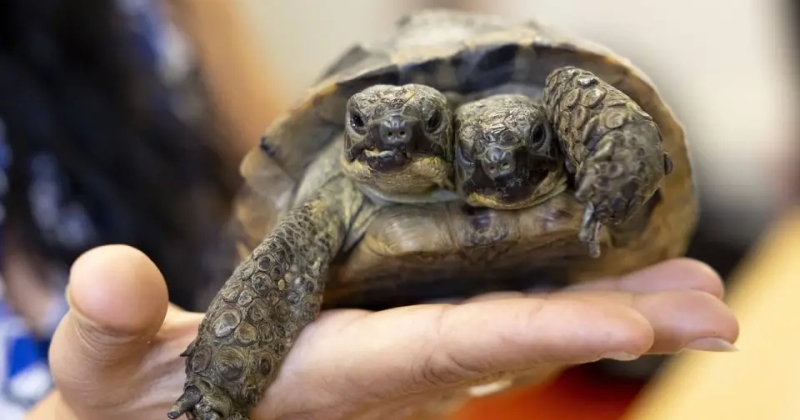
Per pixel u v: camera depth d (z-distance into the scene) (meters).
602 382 0.51
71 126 0.38
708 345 0.25
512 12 0.75
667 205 0.29
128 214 0.39
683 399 0.35
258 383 0.24
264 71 0.56
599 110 0.24
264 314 0.25
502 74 0.28
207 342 0.24
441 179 0.26
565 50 0.27
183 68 0.46
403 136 0.25
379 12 0.73
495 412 0.48
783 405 0.34
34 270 0.37
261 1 0.63
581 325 0.22
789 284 0.43
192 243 0.41
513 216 0.26
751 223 0.57
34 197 0.37
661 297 0.26
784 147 0.65
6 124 0.37
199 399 0.24
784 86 0.69
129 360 0.24
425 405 0.26
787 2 0.67
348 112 0.26
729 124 0.69
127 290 0.23
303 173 0.29
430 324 0.23
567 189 0.26
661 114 0.27
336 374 0.24
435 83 0.28
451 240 0.26
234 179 0.46
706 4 0.72
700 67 0.74
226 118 0.47
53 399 0.29
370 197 0.27
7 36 0.37
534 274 0.28
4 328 0.36
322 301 0.27
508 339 0.22
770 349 0.37
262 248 0.25
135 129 0.40
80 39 0.39
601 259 0.28
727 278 0.52
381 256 0.27
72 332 0.24
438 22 0.30
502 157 0.25
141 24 0.44
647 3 0.74
